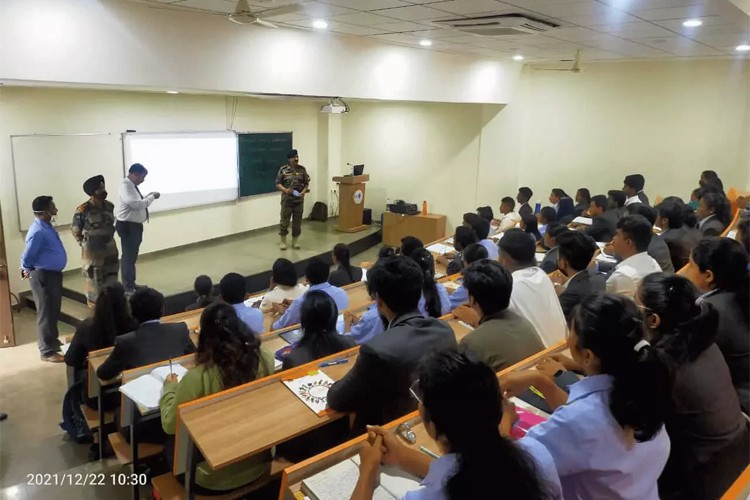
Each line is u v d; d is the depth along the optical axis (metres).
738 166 6.80
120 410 2.68
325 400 1.93
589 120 7.68
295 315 3.15
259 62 4.63
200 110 7.13
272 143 8.30
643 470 1.22
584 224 5.66
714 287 2.00
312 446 2.08
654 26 4.41
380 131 9.13
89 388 2.85
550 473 1.07
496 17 4.15
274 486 2.19
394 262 1.96
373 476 1.32
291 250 7.38
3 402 3.76
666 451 1.27
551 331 2.25
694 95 6.91
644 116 7.28
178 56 4.09
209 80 4.32
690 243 3.86
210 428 1.76
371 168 9.34
